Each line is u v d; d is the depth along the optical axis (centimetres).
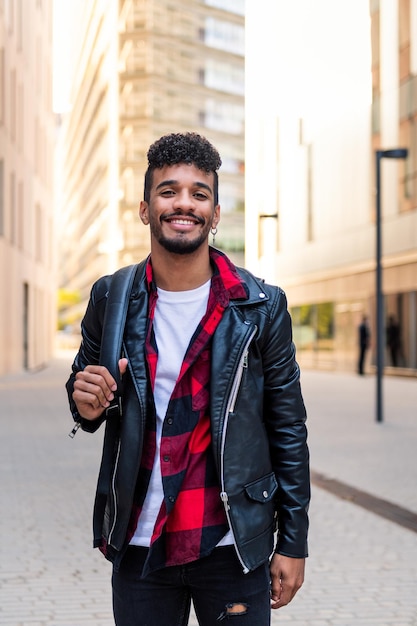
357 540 575
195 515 203
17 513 655
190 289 209
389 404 1631
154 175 208
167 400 205
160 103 4172
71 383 221
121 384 202
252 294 210
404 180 2370
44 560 523
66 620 414
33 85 3284
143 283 212
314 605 440
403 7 2322
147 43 3906
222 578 206
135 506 206
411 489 759
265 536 207
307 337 3238
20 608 431
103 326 210
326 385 2245
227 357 203
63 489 754
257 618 208
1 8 2481
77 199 9400
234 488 202
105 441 215
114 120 5141
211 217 209
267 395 217
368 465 895
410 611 430
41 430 1202
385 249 2488
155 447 205
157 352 206
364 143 2595
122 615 211
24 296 3078
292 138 2045
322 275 3017
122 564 208
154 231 207
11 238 2734
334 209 2827
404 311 2484
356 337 2820
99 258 6775
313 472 852
